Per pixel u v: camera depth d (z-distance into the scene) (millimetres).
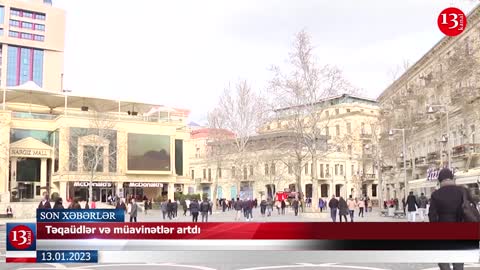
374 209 66688
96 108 72812
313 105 42094
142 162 66688
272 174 75812
